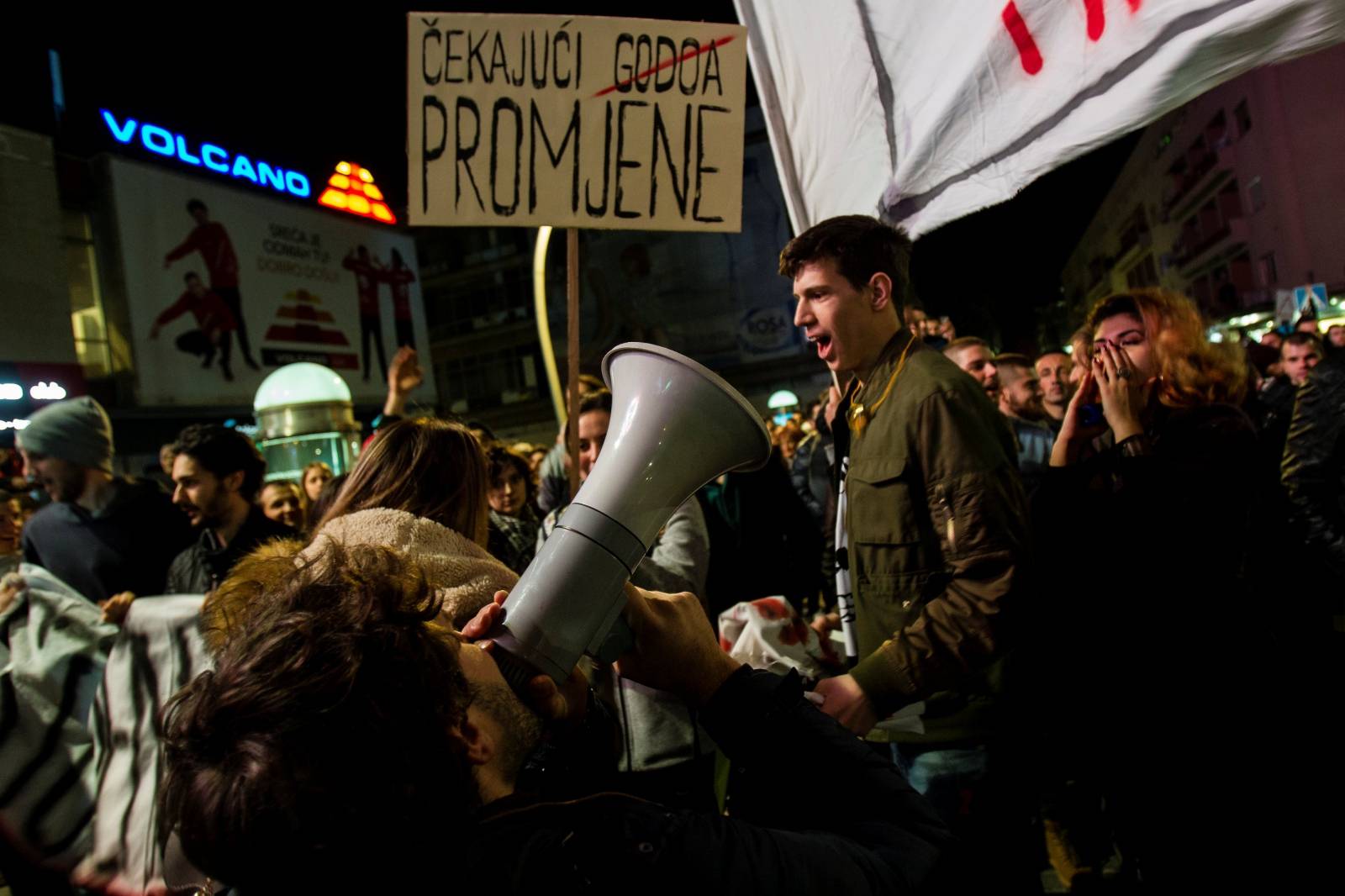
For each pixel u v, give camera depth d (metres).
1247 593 1.83
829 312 1.89
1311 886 1.77
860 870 0.78
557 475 4.22
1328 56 22.23
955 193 1.94
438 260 44.44
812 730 0.93
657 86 2.00
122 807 2.11
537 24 2.01
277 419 9.55
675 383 1.01
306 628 0.66
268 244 23.69
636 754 2.07
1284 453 2.34
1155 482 1.84
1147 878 1.97
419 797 0.63
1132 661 1.86
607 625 0.92
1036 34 1.67
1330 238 23.69
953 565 1.66
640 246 39.91
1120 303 1.98
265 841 0.60
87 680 2.37
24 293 17.17
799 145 2.61
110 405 19.70
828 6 2.32
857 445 1.89
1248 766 1.79
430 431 1.56
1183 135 32.31
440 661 0.70
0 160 17.19
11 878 2.25
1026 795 1.97
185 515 3.42
